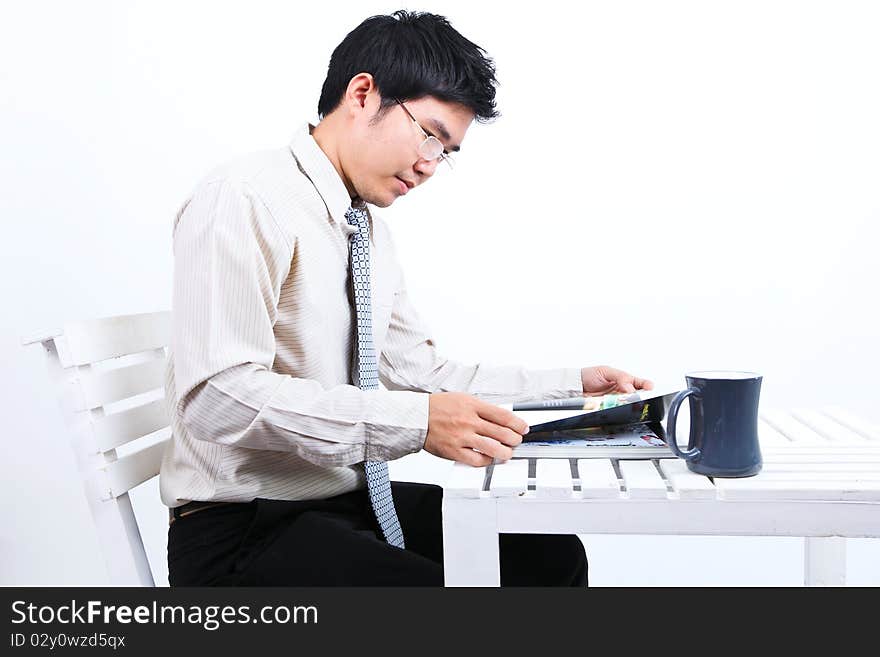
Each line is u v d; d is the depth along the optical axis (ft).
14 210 7.09
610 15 6.87
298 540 3.45
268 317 3.50
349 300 3.98
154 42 7.02
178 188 7.09
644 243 7.00
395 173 3.83
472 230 7.15
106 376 3.83
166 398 3.94
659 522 2.86
